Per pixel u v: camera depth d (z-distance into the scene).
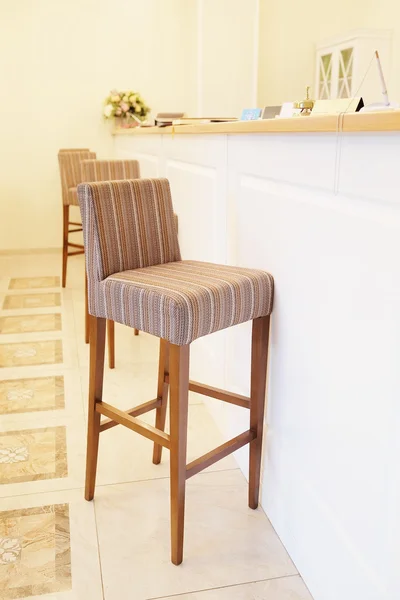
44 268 4.72
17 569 1.48
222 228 1.96
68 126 5.12
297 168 1.34
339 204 1.18
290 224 1.41
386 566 1.08
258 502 1.75
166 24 5.09
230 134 1.79
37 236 5.27
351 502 1.21
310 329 1.35
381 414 1.07
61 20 4.89
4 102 4.94
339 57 4.67
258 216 1.62
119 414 1.58
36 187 5.17
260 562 1.52
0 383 2.57
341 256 1.18
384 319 1.04
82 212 1.53
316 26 5.11
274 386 1.60
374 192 1.03
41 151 5.11
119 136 4.82
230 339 1.98
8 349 2.97
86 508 1.72
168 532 1.63
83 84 5.06
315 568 1.39
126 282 1.44
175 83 5.23
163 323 1.34
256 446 1.65
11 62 4.88
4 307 3.66
